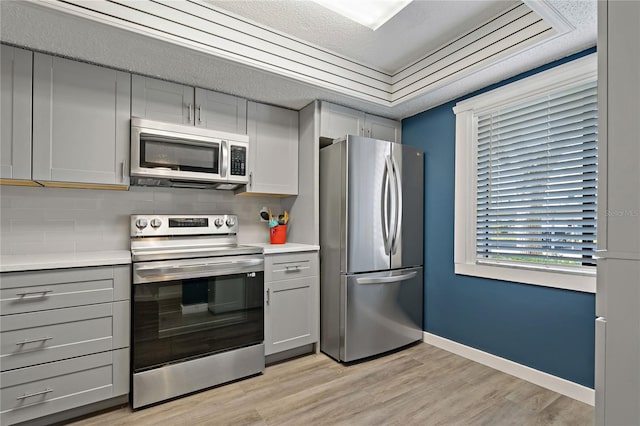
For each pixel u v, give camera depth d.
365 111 3.06
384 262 2.72
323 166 2.78
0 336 1.60
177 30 1.87
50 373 1.71
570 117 2.10
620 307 0.92
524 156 2.35
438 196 2.92
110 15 1.68
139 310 1.92
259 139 2.75
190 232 2.53
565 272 2.10
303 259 2.67
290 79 2.35
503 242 2.47
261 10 2.05
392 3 1.97
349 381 2.28
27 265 1.66
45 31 1.73
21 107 1.87
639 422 0.89
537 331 2.24
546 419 1.84
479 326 2.59
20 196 2.10
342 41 2.42
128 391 1.91
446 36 2.37
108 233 2.36
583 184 2.04
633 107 0.90
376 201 2.68
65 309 1.75
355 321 2.56
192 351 2.09
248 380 2.29
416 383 2.25
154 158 2.18
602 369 0.96
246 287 2.33
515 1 2.01
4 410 1.60
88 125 2.05
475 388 2.18
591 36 1.88
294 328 2.61
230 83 2.41
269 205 3.12
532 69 2.26
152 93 2.28
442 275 2.88
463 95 2.70
